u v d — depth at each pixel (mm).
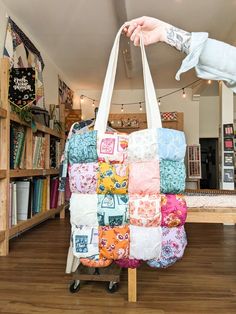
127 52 4293
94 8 3330
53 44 4281
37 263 2246
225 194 2430
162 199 837
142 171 838
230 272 2051
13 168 2770
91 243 852
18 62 3504
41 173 3422
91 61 4977
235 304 1552
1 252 2455
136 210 833
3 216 2480
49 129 3740
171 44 771
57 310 1479
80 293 1690
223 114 4402
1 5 3156
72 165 880
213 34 3990
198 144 6539
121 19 3482
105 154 848
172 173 847
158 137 839
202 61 729
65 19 3574
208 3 3256
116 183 840
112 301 1585
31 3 3225
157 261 858
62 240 2996
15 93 2982
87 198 853
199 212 1998
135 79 5902
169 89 6652
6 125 2529
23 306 1524
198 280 1896
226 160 4352
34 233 3332
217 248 2707
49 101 4750
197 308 1503
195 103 6633
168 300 1596
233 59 709
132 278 1594
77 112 5113
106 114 880
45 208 3699
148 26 812
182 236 867
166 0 3191
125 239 845
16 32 3475
